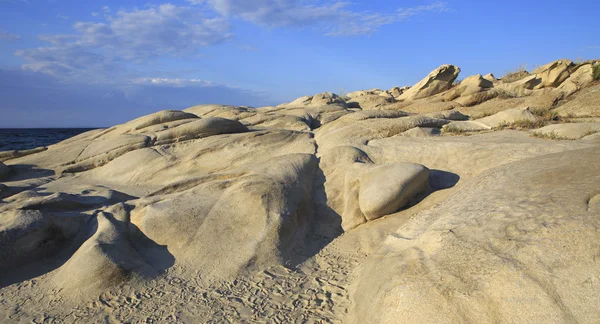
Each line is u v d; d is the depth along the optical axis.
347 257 5.95
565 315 2.99
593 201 3.86
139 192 8.23
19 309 4.88
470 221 4.38
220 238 6.08
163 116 10.97
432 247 4.29
